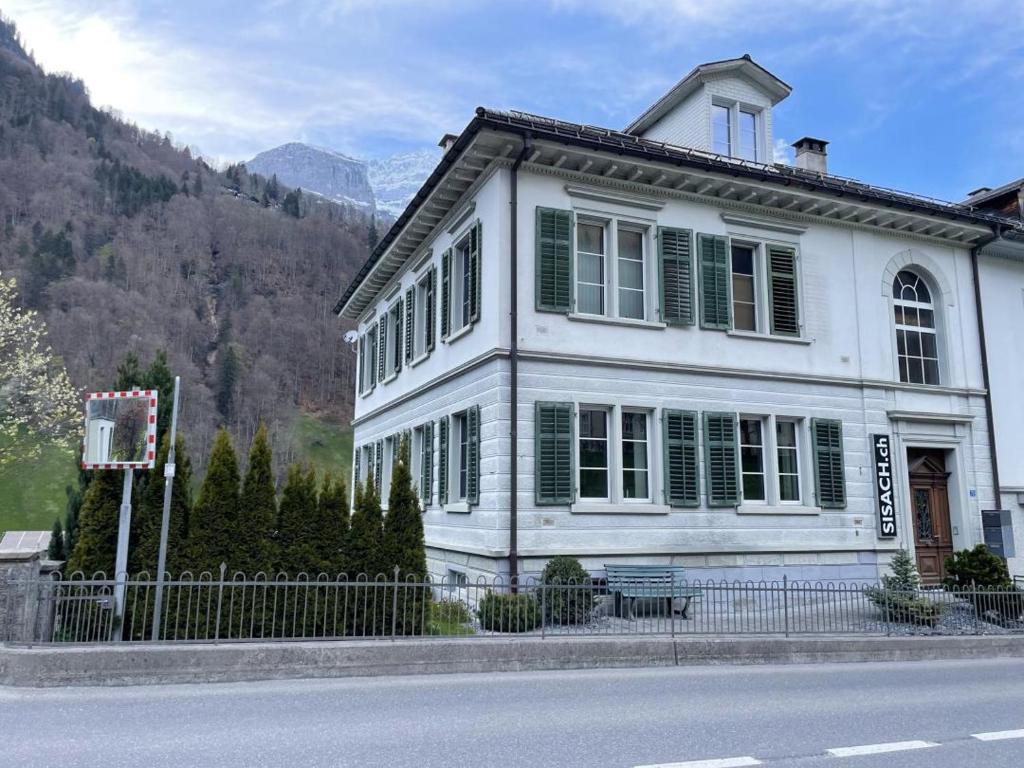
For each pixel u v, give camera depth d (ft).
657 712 24.49
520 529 45.65
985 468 60.59
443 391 57.21
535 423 46.98
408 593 36.73
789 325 55.62
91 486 34.40
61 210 295.69
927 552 58.13
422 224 61.62
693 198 53.83
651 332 51.21
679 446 50.47
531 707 24.84
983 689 29.78
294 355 288.51
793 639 35.63
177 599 31.19
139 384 45.96
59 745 19.85
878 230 60.03
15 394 80.23
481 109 45.50
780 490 54.24
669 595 38.99
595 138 48.44
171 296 282.56
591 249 51.67
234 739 20.63
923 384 59.52
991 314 64.08
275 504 36.09
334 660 29.32
